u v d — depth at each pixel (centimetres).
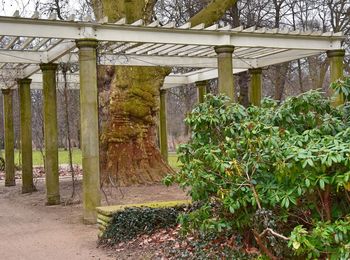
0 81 1461
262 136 478
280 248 469
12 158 1566
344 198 473
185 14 2030
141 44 1057
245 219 517
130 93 1317
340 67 1090
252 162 482
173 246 614
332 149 415
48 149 1113
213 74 1523
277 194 459
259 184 489
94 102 846
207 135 571
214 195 541
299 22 2194
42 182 1616
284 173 443
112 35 876
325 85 2334
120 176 1273
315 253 405
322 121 536
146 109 1333
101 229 729
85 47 845
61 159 2659
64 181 1571
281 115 537
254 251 541
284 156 443
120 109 1309
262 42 1020
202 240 594
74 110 1797
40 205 1121
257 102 1324
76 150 2997
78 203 1122
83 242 725
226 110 562
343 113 557
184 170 538
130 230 686
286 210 482
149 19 1352
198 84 1595
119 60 1199
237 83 2147
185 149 559
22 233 815
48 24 826
